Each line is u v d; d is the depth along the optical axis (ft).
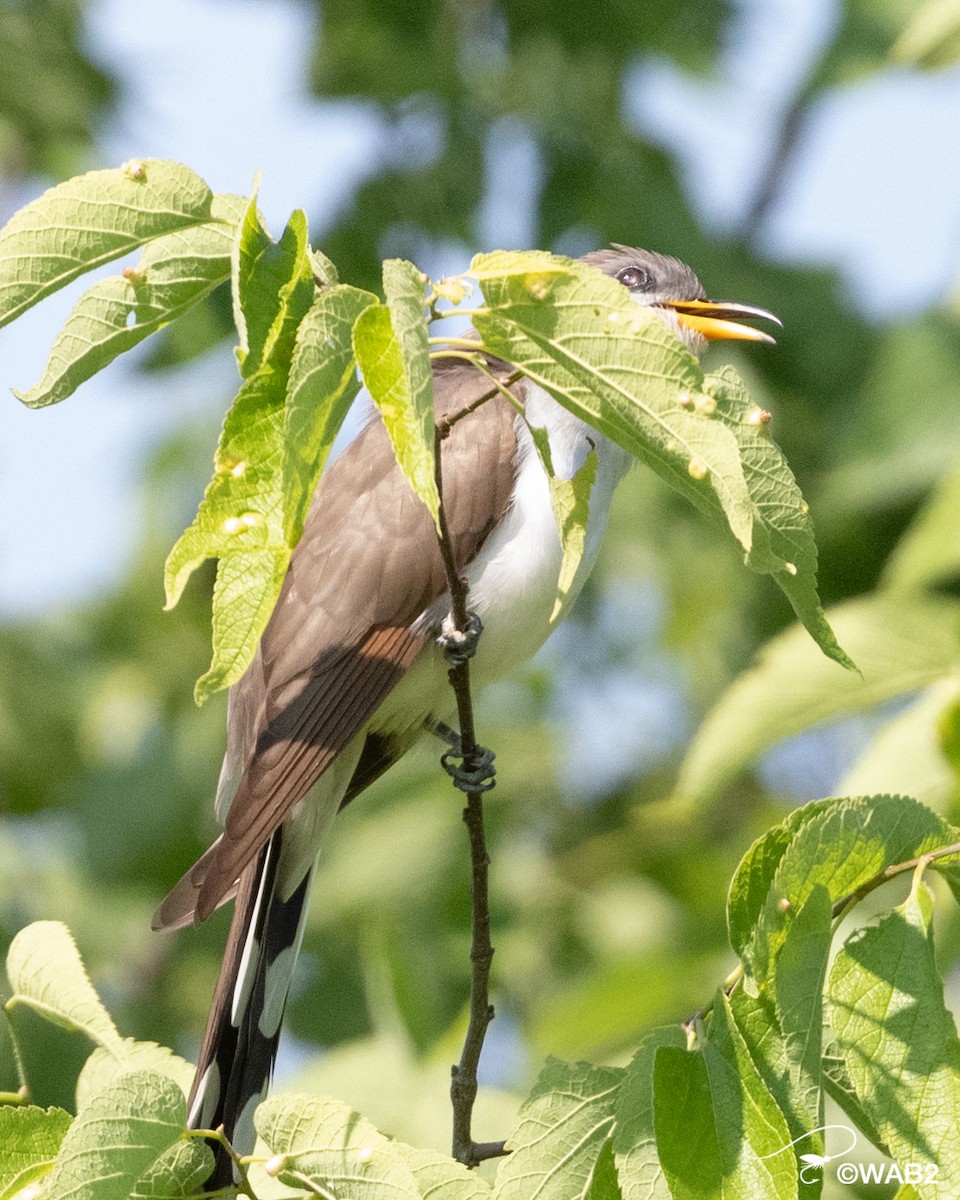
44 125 50.72
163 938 45.93
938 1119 17.69
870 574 42.32
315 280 17.25
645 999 36.83
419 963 41.19
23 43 50.42
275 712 28.40
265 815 26.76
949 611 29.73
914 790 28.27
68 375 18.44
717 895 44.21
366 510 30.04
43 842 47.37
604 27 50.39
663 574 48.29
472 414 30.83
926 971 18.07
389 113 48.98
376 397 16.05
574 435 30.55
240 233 16.38
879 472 38.65
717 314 36.42
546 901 46.26
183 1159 19.24
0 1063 40.27
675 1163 17.71
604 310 16.85
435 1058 32.73
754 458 17.75
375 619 29.35
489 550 30.04
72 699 51.90
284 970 27.91
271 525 16.40
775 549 17.93
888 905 33.65
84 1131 18.13
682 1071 18.03
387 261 15.97
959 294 39.73
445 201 48.03
